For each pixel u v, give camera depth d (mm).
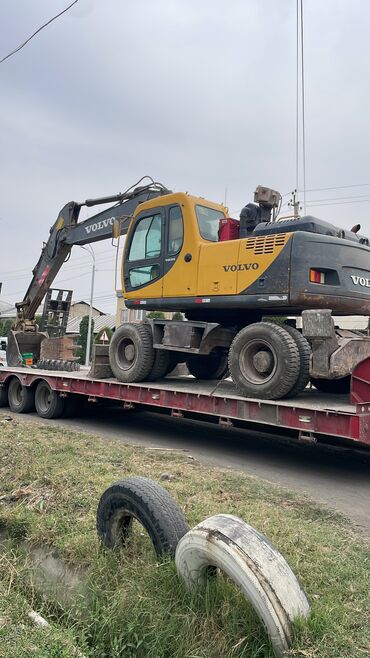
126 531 3631
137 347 8555
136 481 3506
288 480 6066
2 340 19797
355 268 7090
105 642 2834
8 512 4508
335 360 6191
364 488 5816
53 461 6070
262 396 6758
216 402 7141
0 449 6648
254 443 8195
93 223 11461
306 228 7023
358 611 2900
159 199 8508
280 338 6602
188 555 2865
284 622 2426
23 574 3574
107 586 3256
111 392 8883
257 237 7121
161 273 8328
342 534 4230
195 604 2820
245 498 5043
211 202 8398
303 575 3320
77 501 4688
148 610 2871
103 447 7105
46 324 13711
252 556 2578
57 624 2973
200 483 5445
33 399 11086
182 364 10695
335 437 6367
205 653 2602
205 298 7613
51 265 12688
